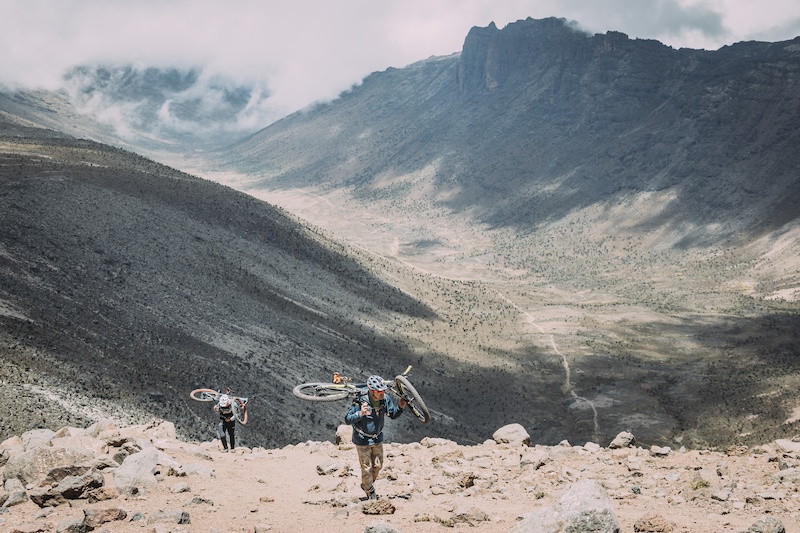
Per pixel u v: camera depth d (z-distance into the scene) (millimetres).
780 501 11422
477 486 13367
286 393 119500
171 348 117500
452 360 192250
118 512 10188
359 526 10297
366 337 177625
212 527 10117
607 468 14656
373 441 11938
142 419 75750
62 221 149625
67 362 87375
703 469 13797
